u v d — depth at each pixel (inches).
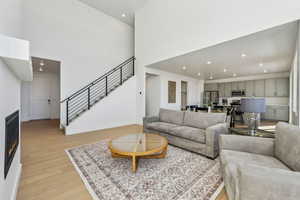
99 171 76.2
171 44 169.5
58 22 186.1
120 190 60.2
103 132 167.8
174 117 139.3
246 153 63.7
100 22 226.7
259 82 274.7
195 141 100.7
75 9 200.7
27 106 247.0
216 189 61.0
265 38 114.3
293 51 146.5
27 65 47.2
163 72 254.4
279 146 57.9
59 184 64.7
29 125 206.8
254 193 35.6
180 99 293.4
